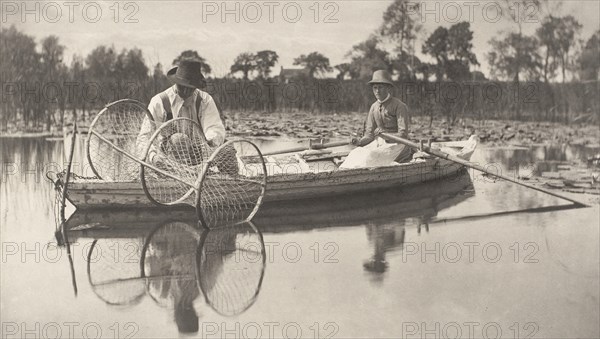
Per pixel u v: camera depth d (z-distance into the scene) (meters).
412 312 3.79
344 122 10.29
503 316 3.81
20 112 10.06
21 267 4.40
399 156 6.85
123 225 5.29
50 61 9.95
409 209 5.80
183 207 5.80
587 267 4.43
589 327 3.77
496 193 6.45
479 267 4.43
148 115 5.73
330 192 6.16
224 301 3.90
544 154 8.12
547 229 5.18
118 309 3.82
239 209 5.76
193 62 5.71
